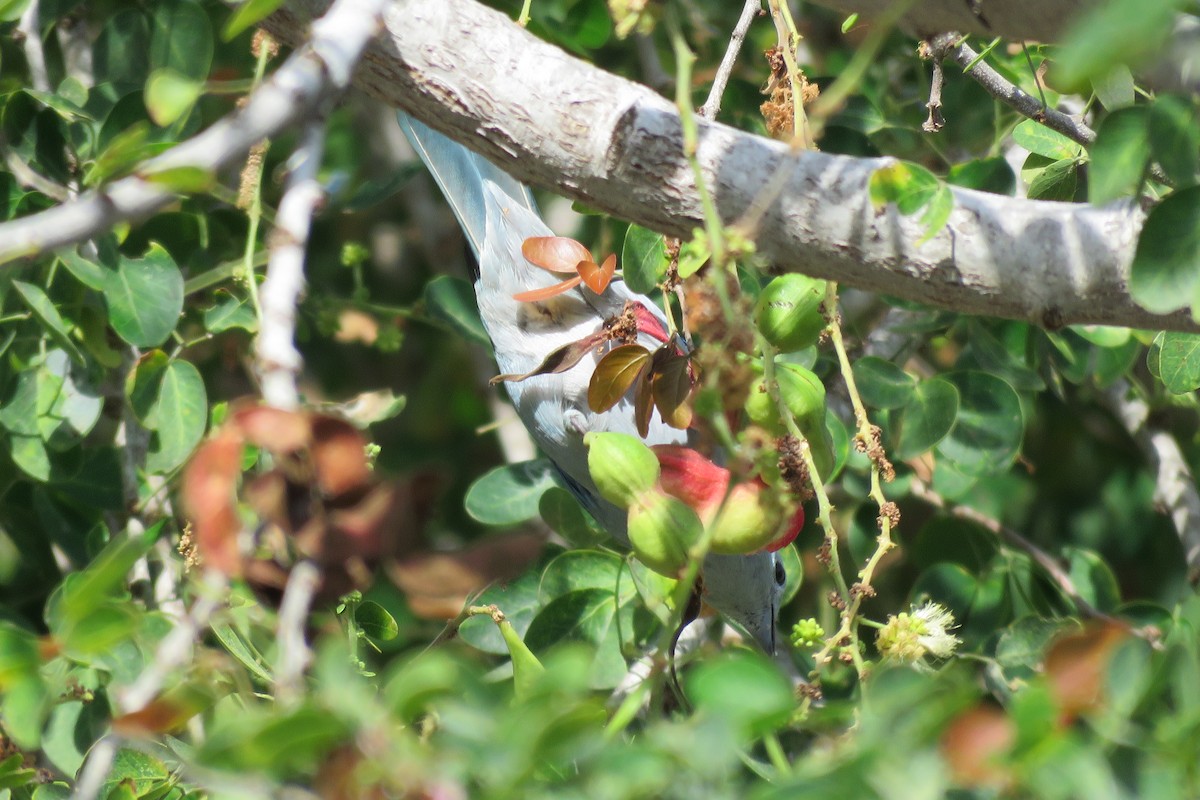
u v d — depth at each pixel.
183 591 2.17
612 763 1.96
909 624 2.07
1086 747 1.96
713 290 2.02
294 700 1.95
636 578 2.15
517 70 2.05
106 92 2.21
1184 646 1.98
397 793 1.95
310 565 1.95
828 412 2.20
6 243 1.96
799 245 2.05
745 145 2.05
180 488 2.17
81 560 2.21
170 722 1.96
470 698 1.96
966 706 1.96
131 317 2.15
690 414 2.06
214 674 2.05
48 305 2.14
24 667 1.98
